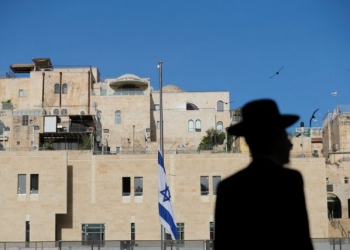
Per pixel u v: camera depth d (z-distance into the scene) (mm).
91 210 81625
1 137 126000
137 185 82125
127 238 81000
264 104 7199
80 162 82750
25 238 79312
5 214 79938
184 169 82250
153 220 81250
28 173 80375
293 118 7180
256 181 6699
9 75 159625
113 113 145125
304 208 6621
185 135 144500
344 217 119375
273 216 6555
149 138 142750
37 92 151625
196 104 154625
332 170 127562
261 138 7105
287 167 6961
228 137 125375
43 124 118875
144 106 145000
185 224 81250
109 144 143125
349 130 144125
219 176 82125
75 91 151000
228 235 6699
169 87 173625
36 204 79938
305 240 6547
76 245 49125
